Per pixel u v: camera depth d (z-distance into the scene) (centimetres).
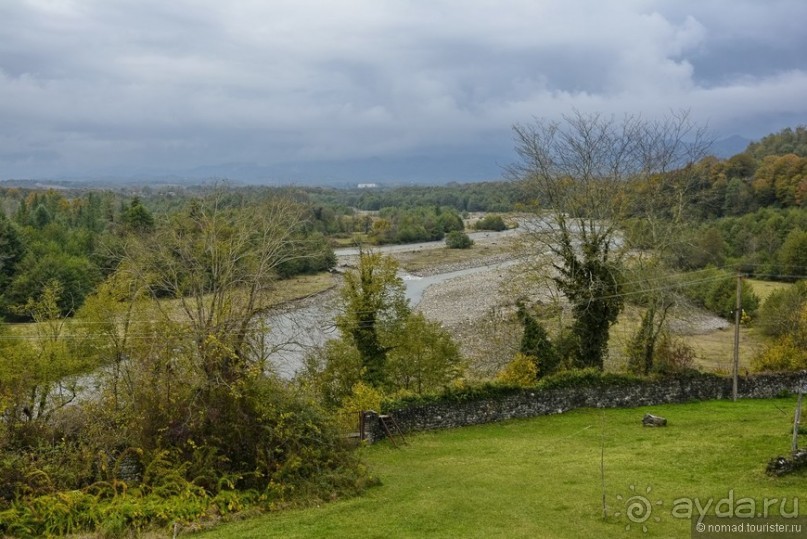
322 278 8031
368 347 4456
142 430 2325
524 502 2117
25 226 8625
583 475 2405
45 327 3912
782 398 4109
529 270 4569
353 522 2000
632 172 4497
